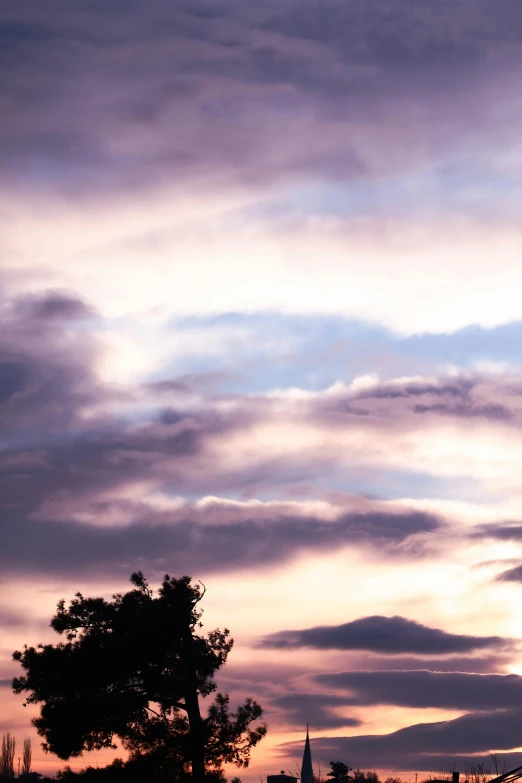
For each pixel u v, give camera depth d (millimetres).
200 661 46188
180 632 46094
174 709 46062
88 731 44562
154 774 43562
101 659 44969
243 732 45969
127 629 45531
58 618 47094
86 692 44938
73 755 44969
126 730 44875
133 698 45125
